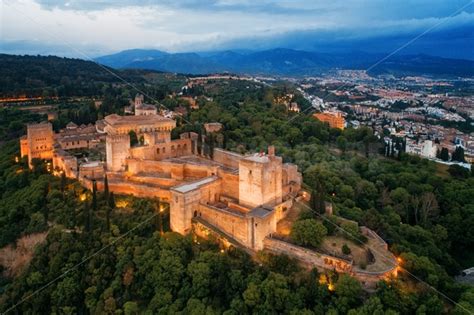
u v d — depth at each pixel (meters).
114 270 93.50
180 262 88.94
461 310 82.44
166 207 110.50
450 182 171.62
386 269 83.31
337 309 74.94
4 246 116.12
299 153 182.50
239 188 104.00
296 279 82.75
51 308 89.56
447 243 131.88
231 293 82.38
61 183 123.56
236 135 197.75
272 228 95.94
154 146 139.88
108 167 132.38
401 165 188.75
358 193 147.00
